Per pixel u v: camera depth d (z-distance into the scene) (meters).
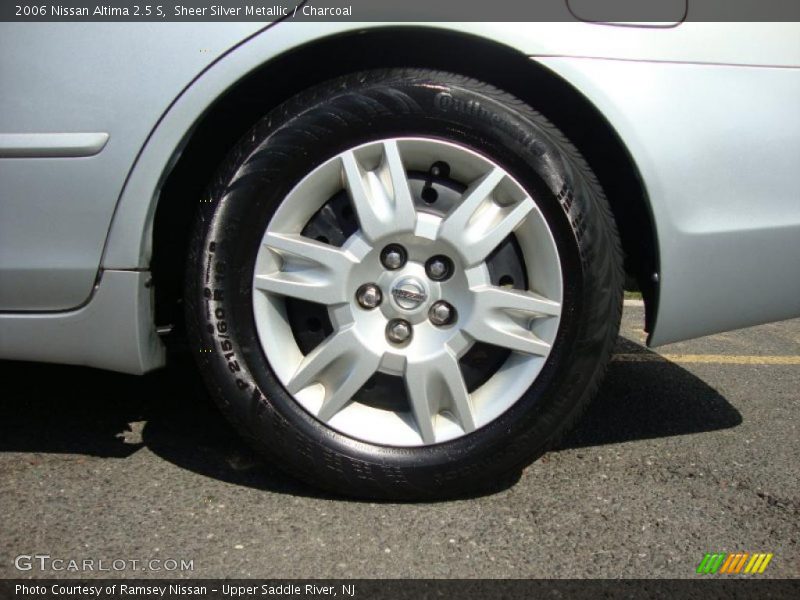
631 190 2.08
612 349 2.03
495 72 2.04
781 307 2.10
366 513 1.98
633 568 1.78
